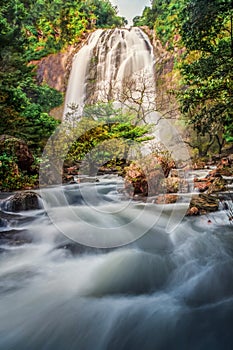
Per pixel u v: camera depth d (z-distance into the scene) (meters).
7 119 7.85
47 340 1.72
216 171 8.15
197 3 6.44
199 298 2.16
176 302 2.10
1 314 1.96
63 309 2.02
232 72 6.16
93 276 2.48
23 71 9.12
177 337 1.73
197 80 7.04
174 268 2.58
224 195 4.95
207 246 2.97
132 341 1.71
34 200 4.17
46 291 2.25
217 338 1.71
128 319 1.89
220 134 13.19
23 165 6.48
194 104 7.24
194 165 10.00
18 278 2.47
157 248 2.90
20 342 1.70
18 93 8.98
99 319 1.89
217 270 2.53
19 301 2.11
